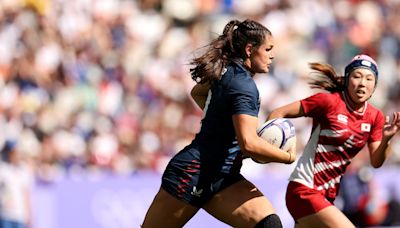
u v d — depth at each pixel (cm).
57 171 4231
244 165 4566
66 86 4853
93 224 3900
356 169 4206
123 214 3969
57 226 3841
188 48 5609
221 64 2117
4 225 3741
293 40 6050
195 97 2261
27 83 4675
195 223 4009
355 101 2367
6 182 3794
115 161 4512
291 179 2416
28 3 5100
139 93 5097
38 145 4300
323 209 2341
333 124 2372
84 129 4572
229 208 2123
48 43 4997
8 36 4878
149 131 4825
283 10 6231
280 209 4212
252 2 6162
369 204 4150
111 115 4825
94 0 5525
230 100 2089
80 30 5256
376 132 2430
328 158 2389
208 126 2133
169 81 5266
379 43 6538
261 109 5375
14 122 4366
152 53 5484
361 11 6619
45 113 4531
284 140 2166
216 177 2131
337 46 6269
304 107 2377
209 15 6009
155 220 2167
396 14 6862
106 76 5091
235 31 2144
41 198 3841
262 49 2142
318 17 6325
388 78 6328
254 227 2100
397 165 5128
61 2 5306
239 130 2059
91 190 3925
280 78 5650
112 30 5456
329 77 2411
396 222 4244
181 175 2133
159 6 5916
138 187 4028
